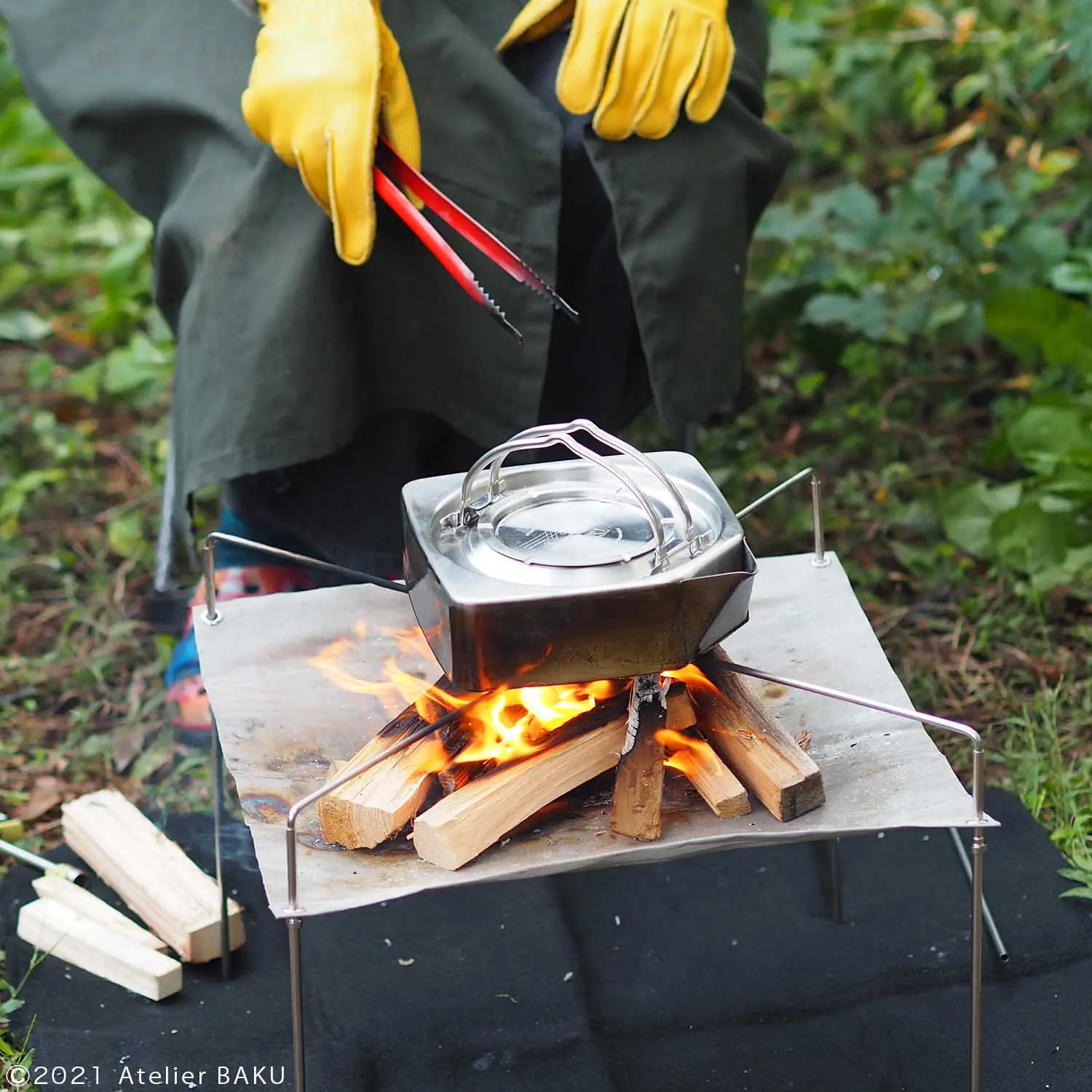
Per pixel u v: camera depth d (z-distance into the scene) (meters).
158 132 2.44
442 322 2.41
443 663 1.70
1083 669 2.86
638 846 1.71
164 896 2.26
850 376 3.68
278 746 1.88
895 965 2.22
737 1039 2.10
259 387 2.31
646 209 2.45
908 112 4.33
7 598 3.10
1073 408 3.11
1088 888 2.30
